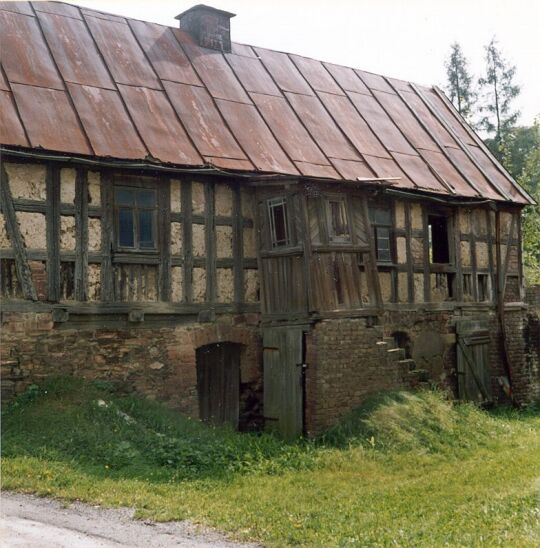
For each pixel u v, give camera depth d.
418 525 7.87
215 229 13.91
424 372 15.41
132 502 8.25
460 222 18.00
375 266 14.40
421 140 18.52
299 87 17.53
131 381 12.79
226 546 6.97
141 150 12.98
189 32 17.30
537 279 28.33
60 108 12.91
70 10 15.54
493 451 12.73
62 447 10.16
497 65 36.56
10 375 11.67
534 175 34.25
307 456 11.58
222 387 14.16
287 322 13.70
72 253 12.35
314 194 13.69
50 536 6.93
